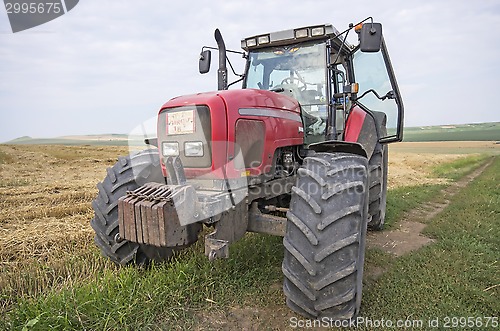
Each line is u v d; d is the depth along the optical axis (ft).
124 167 11.41
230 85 14.23
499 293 10.45
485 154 86.53
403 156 77.30
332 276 8.00
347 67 16.05
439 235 16.25
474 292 10.34
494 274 11.66
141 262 11.23
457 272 11.85
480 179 38.19
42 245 14.70
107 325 8.70
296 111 12.21
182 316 9.32
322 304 8.22
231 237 9.83
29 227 17.33
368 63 15.56
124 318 8.89
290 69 13.89
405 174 45.88
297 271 8.39
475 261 12.75
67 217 19.79
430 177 42.63
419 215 20.77
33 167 44.83
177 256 12.11
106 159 54.85
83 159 53.88
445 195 27.84
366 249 14.38
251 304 10.00
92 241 14.93
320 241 8.15
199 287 10.59
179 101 9.80
